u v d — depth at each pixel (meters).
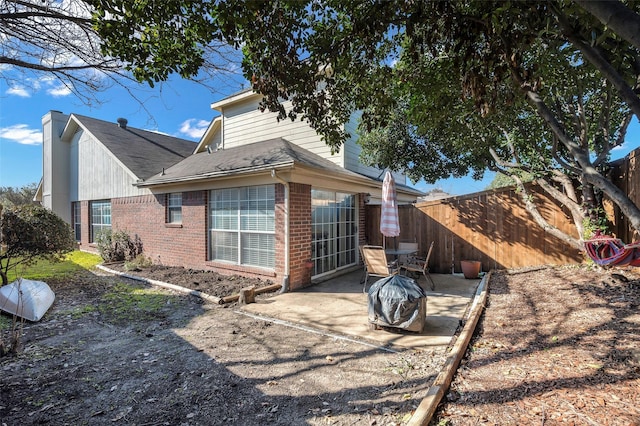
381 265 6.74
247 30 3.04
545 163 6.92
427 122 4.28
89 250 14.40
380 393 2.96
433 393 2.63
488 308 5.05
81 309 5.85
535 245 7.68
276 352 3.95
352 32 3.03
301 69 3.40
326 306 5.86
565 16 2.11
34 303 5.43
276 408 2.79
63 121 15.94
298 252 7.23
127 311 5.73
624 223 6.05
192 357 3.85
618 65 2.40
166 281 7.70
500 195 8.13
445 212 8.79
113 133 14.77
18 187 30.91
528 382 2.79
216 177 7.73
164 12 2.74
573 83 4.15
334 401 2.87
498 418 2.35
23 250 7.65
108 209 13.38
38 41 4.81
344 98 4.36
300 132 10.90
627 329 3.56
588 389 2.59
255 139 12.02
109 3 2.65
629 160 5.72
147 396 3.02
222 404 2.87
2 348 3.92
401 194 14.67
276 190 7.14
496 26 2.14
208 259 8.77
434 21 2.59
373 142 9.58
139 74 3.23
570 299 4.86
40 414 2.76
